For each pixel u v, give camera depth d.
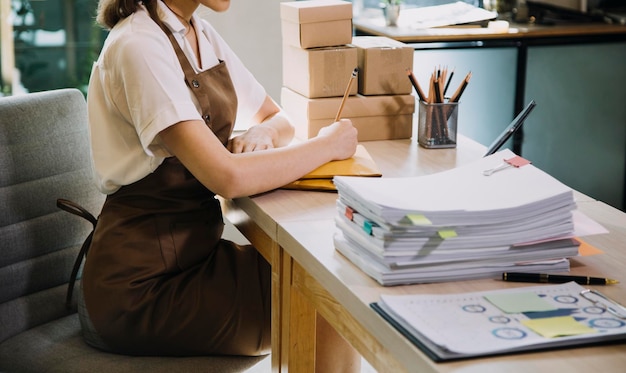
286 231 1.55
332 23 2.21
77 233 2.05
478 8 3.74
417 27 3.58
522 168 1.45
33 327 1.95
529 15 3.83
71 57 3.88
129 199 1.86
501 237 1.31
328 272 1.35
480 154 2.08
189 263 1.89
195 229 1.90
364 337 1.29
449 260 1.29
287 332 1.69
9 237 1.90
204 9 2.89
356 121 2.20
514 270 1.32
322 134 1.91
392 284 1.28
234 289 1.87
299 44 2.20
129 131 1.82
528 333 1.09
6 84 3.79
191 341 1.85
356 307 1.25
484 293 1.23
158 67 1.73
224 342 1.86
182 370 1.81
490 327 1.11
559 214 1.33
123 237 1.84
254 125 2.19
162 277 1.85
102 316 1.82
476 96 3.61
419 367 1.07
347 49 2.19
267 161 1.75
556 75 3.69
